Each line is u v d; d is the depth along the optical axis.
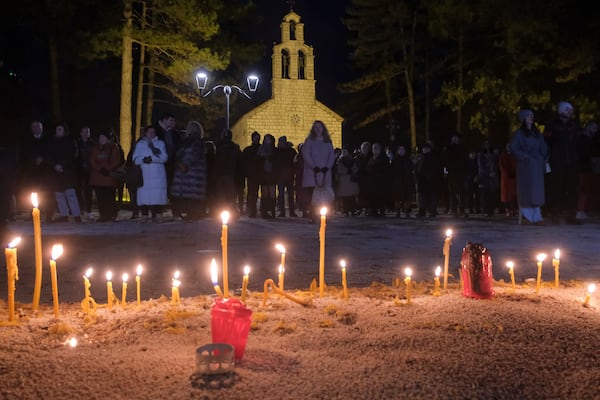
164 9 21.70
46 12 21.06
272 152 13.41
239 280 5.25
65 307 3.88
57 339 3.07
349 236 9.23
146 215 12.72
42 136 11.84
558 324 3.25
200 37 23.50
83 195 14.33
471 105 30.25
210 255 6.95
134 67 28.20
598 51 22.64
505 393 2.30
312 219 11.73
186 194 11.61
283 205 14.02
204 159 11.75
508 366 2.58
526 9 22.16
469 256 4.00
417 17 31.84
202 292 4.66
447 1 23.89
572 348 2.83
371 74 33.16
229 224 11.46
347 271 5.75
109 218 12.27
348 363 2.61
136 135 25.83
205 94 26.92
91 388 2.34
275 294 4.15
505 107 23.64
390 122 36.91
